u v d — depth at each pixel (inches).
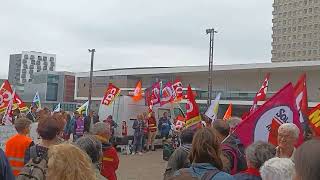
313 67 2300.7
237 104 2425.0
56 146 121.8
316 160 78.6
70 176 116.3
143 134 871.1
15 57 5447.8
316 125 301.6
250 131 219.5
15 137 250.1
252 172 162.2
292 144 191.6
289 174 128.4
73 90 3622.0
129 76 2989.7
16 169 241.0
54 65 5585.6
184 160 208.8
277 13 5187.0
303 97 291.6
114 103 925.8
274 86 2500.0
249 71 2541.8
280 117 222.8
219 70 2556.6
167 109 1005.2
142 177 569.0
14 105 840.3
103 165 236.4
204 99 2476.6
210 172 144.9
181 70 2714.1
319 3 4837.6
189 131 222.8
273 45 5191.9
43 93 3496.6
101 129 241.1
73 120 800.3
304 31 4921.3
